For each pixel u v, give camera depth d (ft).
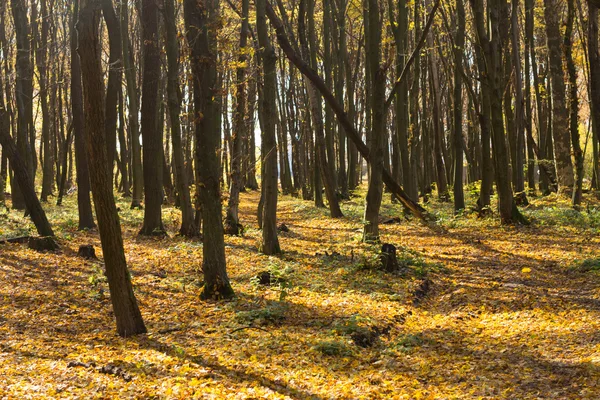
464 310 34.04
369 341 28.04
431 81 107.86
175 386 21.47
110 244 28.27
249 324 30.99
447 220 69.05
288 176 147.74
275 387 21.84
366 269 44.32
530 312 31.73
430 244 57.11
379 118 52.42
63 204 100.68
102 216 27.86
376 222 54.75
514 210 63.52
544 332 27.76
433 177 129.70
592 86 56.95
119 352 26.13
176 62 59.98
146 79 62.44
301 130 136.87
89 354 25.67
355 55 134.21
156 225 63.87
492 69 61.67
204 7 34.99
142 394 20.67
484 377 22.65
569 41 69.46
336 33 103.50
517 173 83.25
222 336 28.89
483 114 71.67
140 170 95.25
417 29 79.66
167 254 52.60
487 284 39.37
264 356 25.67
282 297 35.06
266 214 52.65
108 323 31.65
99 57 26.53
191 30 34.76
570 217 63.98
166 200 110.22
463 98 133.69
